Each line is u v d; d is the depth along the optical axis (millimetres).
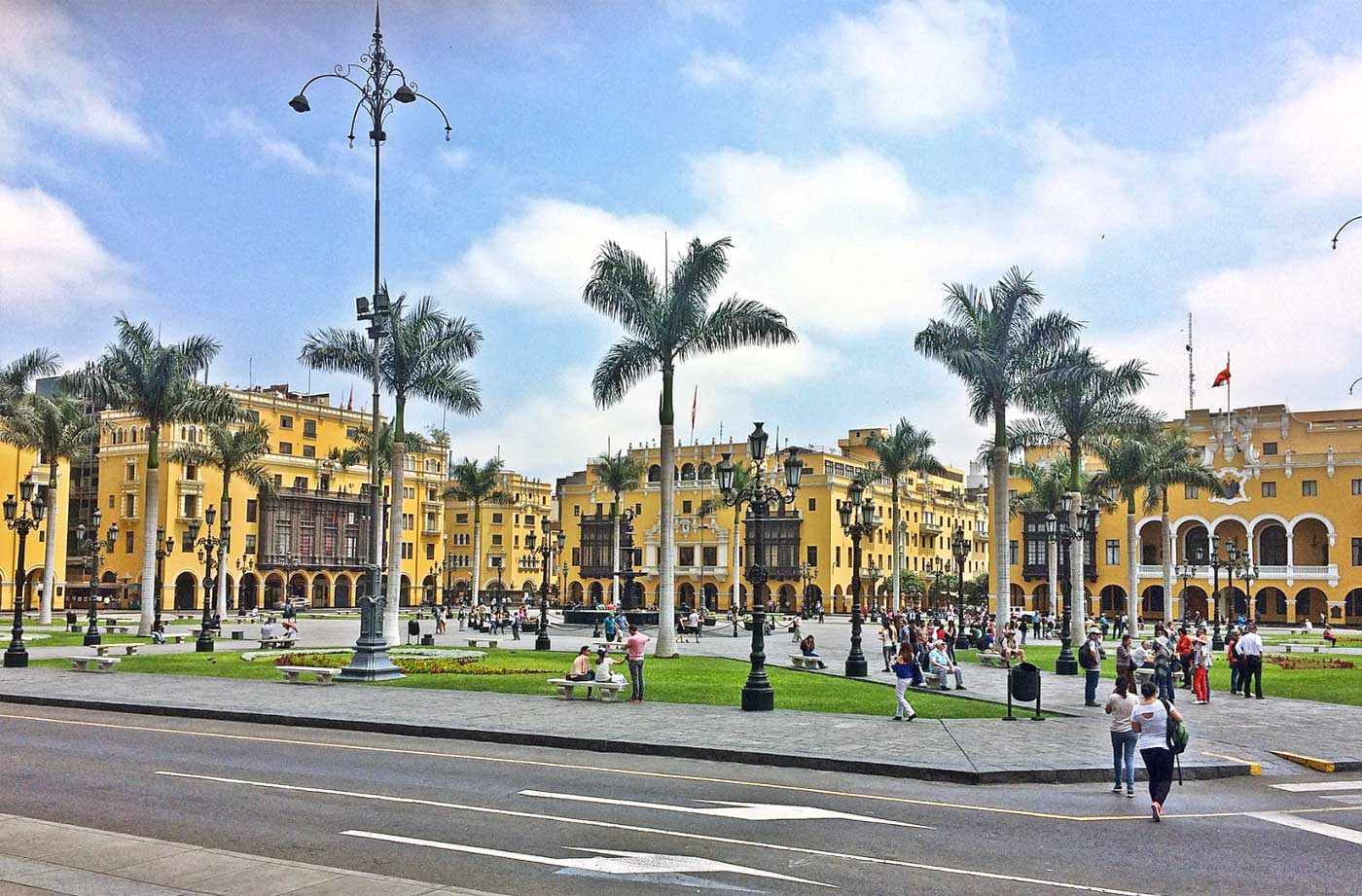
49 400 58688
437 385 40500
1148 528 99562
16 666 32469
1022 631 53188
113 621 58000
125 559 94062
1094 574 99438
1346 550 90188
